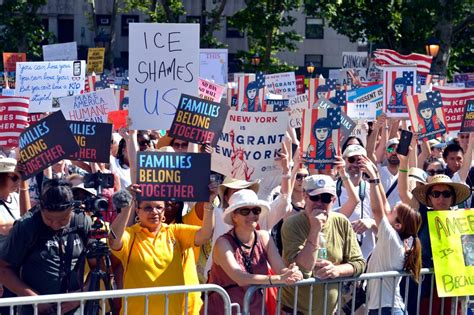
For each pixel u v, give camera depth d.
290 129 10.98
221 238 6.95
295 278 6.69
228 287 6.93
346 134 11.16
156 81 8.26
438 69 40.94
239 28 42.06
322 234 7.27
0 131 9.92
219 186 7.68
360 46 63.75
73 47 21.84
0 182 7.86
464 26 42.91
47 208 6.48
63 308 6.60
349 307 7.50
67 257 6.64
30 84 13.89
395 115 14.07
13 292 6.68
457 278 7.70
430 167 10.95
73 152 7.31
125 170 10.45
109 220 8.29
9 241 6.63
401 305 7.71
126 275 6.91
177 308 6.99
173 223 7.57
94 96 10.97
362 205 8.98
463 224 7.77
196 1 62.56
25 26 45.91
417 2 40.19
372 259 7.81
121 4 64.00
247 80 13.59
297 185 8.69
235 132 7.85
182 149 9.23
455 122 12.47
